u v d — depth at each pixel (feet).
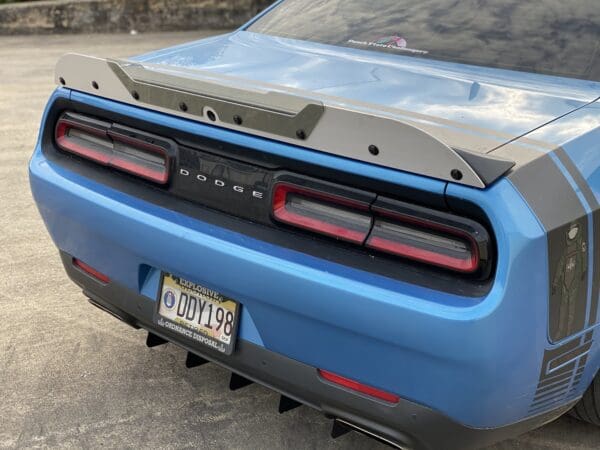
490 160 5.63
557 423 8.69
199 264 6.85
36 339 10.15
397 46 8.51
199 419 8.57
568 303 6.10
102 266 8.05
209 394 9.05
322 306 6.19
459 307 5.73
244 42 9.19
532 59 7.99
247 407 8.82
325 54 8.40
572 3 8.42
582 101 7.17
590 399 7.77
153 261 7.32
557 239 5.81
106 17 47.57
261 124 6.49
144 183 7.52
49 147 8.45
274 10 10.21
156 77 7.22
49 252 13.04
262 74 7.69
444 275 5.93
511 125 6.51
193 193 7.13
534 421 6.68
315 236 6.44
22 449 7.99
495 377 5.88
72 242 8.28
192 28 50.26
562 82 7.66
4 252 12.96
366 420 6.53
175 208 7.18
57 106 8.30
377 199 6.14
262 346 6.86
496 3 8.70
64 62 8.00
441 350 5.80
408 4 9.16
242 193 6.79
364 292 5.98
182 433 8.33
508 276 5.64
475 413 6.09
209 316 7.22
